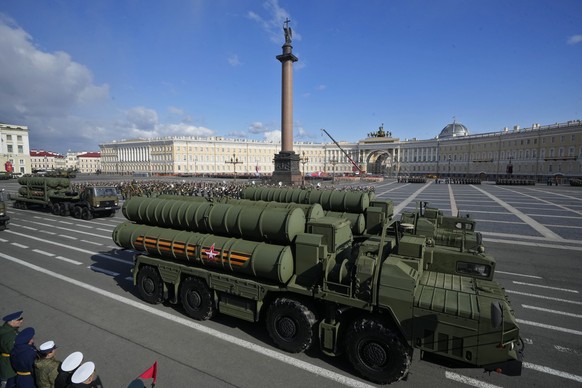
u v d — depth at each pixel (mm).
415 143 118062
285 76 41594
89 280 10195
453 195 39188
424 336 4828
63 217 23391
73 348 6270
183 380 5309
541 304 8445
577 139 70375
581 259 12602
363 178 80625
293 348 5980
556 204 29672
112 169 142000
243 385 5207
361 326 5203
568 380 5391
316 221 6617
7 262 12133
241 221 6949
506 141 88500
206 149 118125
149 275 8305
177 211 8094
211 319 7543
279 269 5914
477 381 5375
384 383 5203
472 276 5738
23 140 92312
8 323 4879
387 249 6004
